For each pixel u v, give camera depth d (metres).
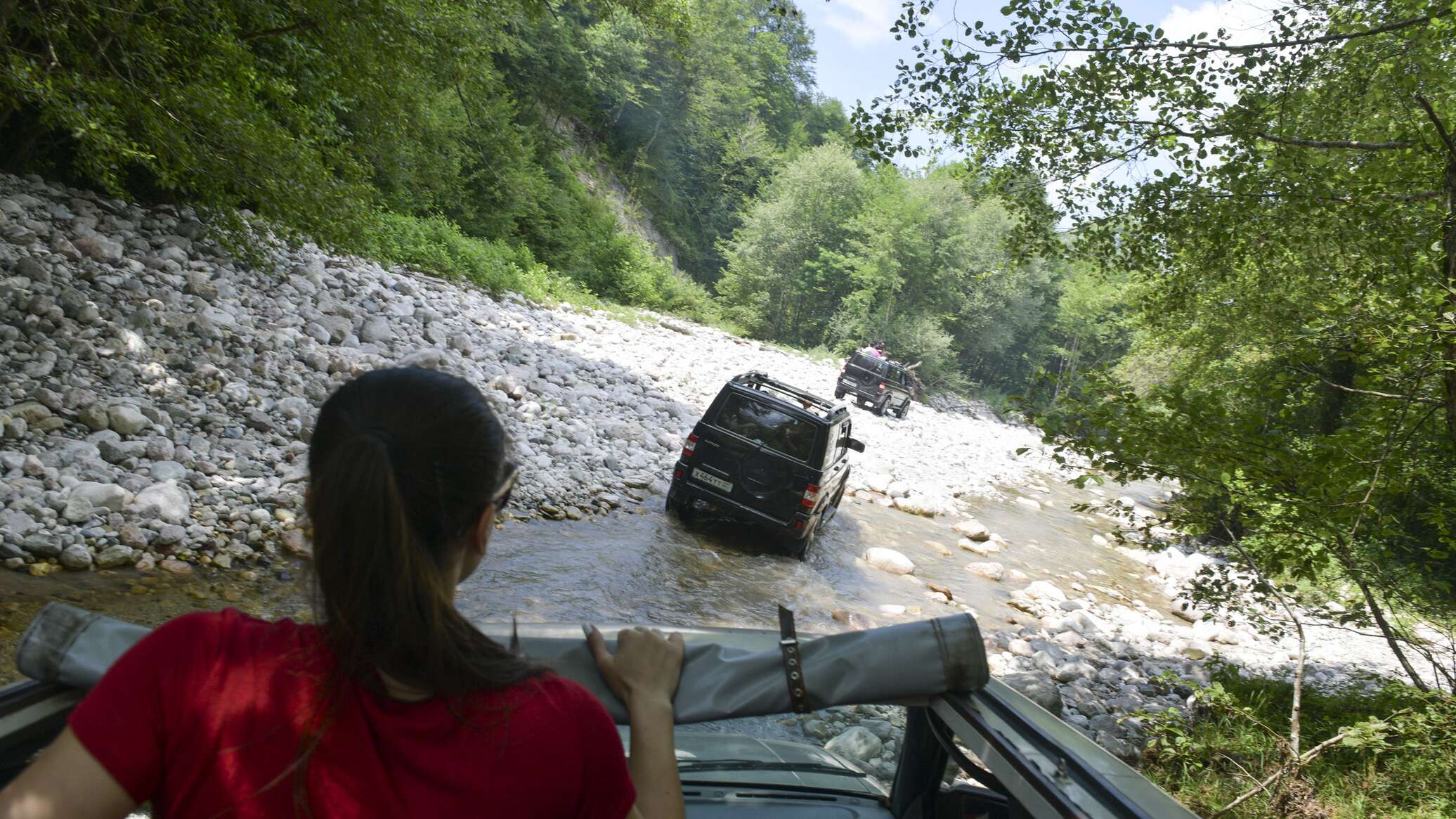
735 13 56.75
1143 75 7.55
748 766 2.73
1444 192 6.88
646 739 1.38
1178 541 7.20
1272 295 9.80
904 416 30.98
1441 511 6.62
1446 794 5.78
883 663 1.71
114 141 9.15
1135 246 9.15
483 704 0.91
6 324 8.95
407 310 15.64
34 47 10.49
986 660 1.75
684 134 57.44
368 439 0.90
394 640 0.88
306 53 12.24
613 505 11.44
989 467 26.33
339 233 11.57
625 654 1.52
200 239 13.80
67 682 1.35
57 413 8.05
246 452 8.83
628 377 18.17
